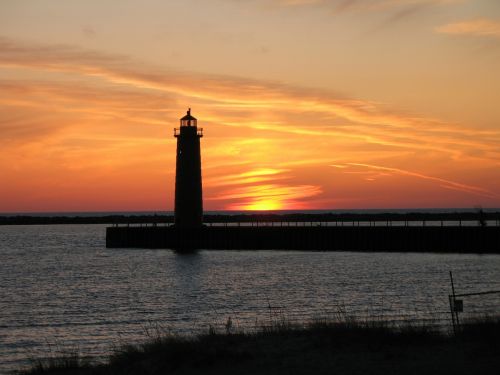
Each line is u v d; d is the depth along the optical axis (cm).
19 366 2727
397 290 4897
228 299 4706
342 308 4022
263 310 4125
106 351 2948
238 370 1708
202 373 1698
